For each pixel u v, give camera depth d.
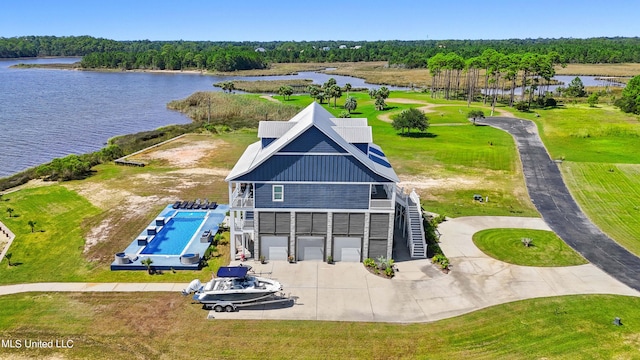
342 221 30.95
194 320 24.52
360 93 137.50
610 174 54.75
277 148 29.36
